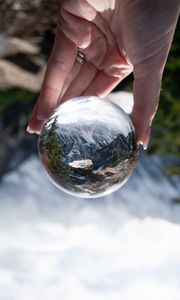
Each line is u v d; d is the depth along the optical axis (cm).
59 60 58
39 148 46
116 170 44
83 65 58
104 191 45
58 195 207
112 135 44
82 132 44
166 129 140
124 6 53
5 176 195
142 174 193
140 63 52
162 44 52
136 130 51
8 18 124
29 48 138
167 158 184
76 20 57
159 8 51
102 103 45
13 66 142
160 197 194
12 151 185
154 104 51
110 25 57
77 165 44
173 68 128
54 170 45
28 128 57
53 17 124
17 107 170
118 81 59
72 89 58
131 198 198
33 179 202
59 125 45
